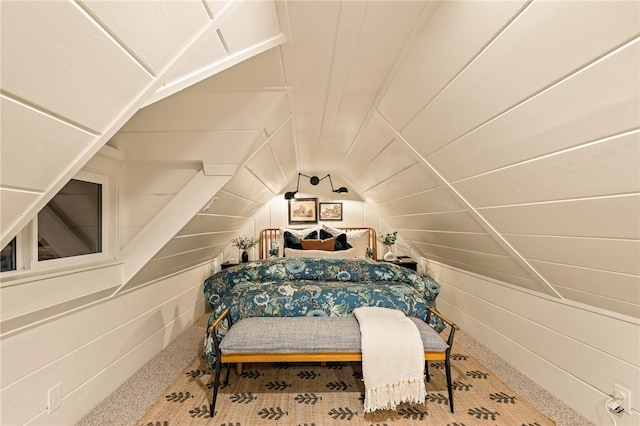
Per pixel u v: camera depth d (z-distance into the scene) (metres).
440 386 2.14
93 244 2.03
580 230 1.37
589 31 0.80
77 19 0.60
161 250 2.14
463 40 1.13
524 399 1.99
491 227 1.97
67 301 1.59
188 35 0.86
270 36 1.26
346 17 1.21
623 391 1.57
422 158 2.05
